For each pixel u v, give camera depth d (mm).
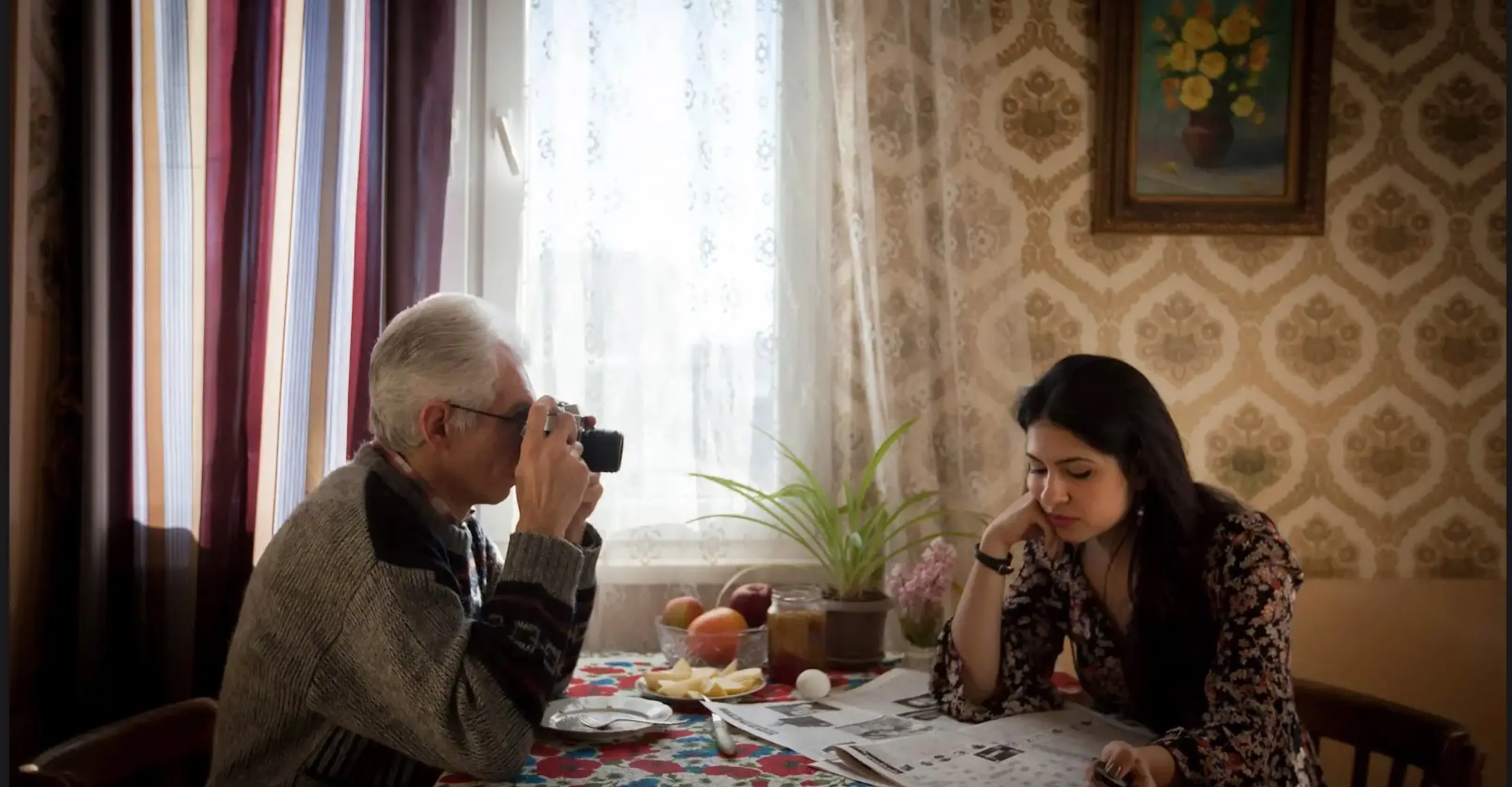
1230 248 2021
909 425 1753
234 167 1638
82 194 1576
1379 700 1366
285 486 1683
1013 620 1454
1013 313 1911
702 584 1921
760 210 1928
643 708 1374
